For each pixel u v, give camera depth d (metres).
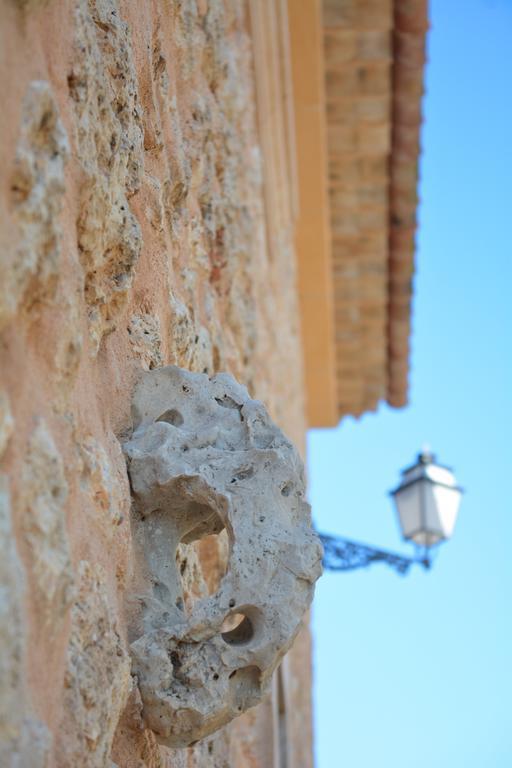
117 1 2.95
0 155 1.91
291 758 6.66
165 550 2.81
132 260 2.74
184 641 2.59
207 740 3.58
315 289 10.77
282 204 8.21
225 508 2.69
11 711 1.79
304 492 2.79
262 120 6.90
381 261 10.96
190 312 3.79
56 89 2.29
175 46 3.88
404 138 9.45
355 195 10.17
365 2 8.39
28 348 2.06
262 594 2.60
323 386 12.39
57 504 2.07
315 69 8.62
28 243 1.97
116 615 2.49
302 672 8.52
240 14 6.14
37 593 1.96
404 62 8.75
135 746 2.59
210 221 4.36
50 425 2.14
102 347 2.71
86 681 2.21
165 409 2.90
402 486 8.51
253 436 2.84
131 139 2.88
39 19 2.20
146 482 2.77
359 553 8.34
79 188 2.40
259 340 6.22
